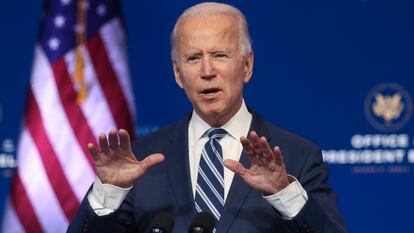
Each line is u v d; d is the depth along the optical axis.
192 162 6.93
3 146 12.39
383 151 11.43
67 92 11.48
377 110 11.45
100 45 11.65
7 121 12.42
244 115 7.01
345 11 11.61
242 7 11.92
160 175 6.88
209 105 6.60
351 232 11.48
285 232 6.35
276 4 11.84
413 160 11.34
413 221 11.31
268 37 11.84
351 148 11.52
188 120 7.20
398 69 11.41
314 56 11.68
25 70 12.46
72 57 11.55
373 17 11.52
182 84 6.88
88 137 11.38
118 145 6.12
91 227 6.28
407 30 11.42
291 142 6.85
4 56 12.50
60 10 11.70
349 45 11.57
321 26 11.68
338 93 11.59
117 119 11.49
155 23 12.20
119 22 11.80
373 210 11.44
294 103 11.72
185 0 12.16
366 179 11.45
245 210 6.51
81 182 11.30
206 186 6.69
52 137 11.36
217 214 6.55
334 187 11.54
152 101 12.15
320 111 11.63
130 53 12.20
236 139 6.92
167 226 5.43
